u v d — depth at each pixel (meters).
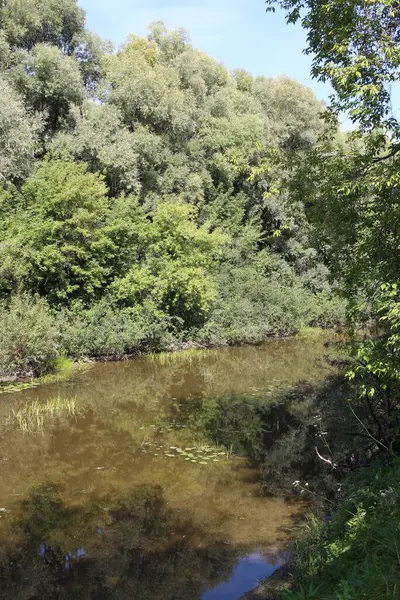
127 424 9.79
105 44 26.22
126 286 17.61
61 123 22.48
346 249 7.41
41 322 13.60
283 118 29.44
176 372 15.12
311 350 19.41
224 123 25.83
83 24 24.84
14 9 22.03
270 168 8.48
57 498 6.58
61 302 16.59
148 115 23.50
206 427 9.62
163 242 18.94
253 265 24.44
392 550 3.48
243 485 6.95
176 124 23.56
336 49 6.50
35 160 19.03
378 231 6.45
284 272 25.69
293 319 23.38
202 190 23.83
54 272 16.31
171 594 4.50
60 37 24.38
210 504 6.38
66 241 16.91
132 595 4.55
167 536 5.60
